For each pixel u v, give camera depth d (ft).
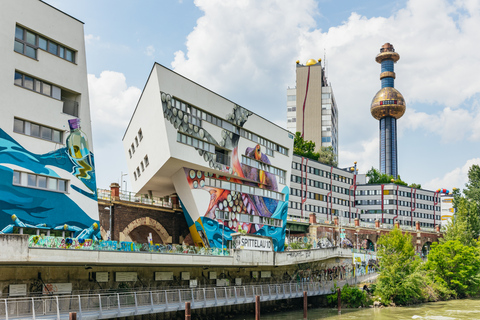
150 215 178.60
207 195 182.70
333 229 287.48
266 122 220.02
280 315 172.35
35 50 126.52
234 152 196.85
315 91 462.60
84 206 131.44
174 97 169.58
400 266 210.38
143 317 133.69
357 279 218.38
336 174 362.12
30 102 122.83
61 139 129.80
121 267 136.56
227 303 146.10
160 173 180.55
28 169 119.44
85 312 105.60
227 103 194.08
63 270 122.11
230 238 188.55
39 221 119.85
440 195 430.20
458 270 243.40
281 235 223.30
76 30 137.80
